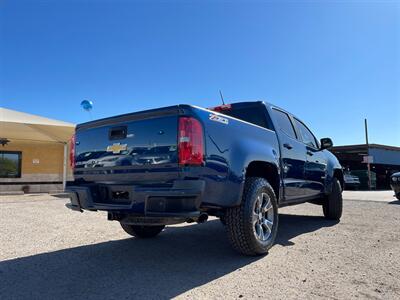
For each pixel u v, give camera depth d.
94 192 4.21
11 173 18.02
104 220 7.52
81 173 4.52
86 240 5.56
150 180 3.74
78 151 4.61
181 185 3.46
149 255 4.59
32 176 18.55
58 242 5.41
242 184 4.06
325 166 7.02
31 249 4.96
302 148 6.05
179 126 3.59
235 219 4.18
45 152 19.05
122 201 3.97
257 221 4.43
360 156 38.00
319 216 8.21
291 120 6.12
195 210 3.49
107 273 3.83
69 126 16.33
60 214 8.45
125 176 3.97
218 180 3.74
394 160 36.38
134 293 3.21
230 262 4.20
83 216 8.11
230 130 4.09
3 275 3.79
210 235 5.96
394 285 3.40
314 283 3.45
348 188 29.73
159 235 5.97
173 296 3.13
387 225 6.75
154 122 3.79
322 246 4.98
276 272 3.79
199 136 3.60
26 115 18.16
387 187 38.91
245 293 3.19
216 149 3.79
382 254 4.52
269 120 5.32
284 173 5.23
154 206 3.49
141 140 3.87
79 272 3.88
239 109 5.69
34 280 3.61
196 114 3.63
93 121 4.41
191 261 4.27
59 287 3.40
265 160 4.59
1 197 13.85
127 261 4.31
